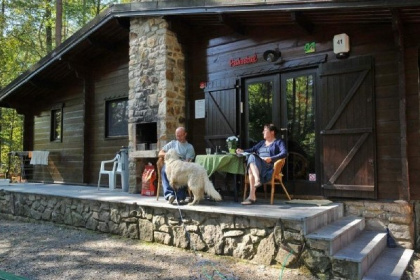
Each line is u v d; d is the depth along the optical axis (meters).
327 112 4.65
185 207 4.20
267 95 5.33
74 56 7.62
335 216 4.18
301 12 4.34
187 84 6.04
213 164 4.51
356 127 4.41
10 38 14.35
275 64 5.18
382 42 4.34
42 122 9.66
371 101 4.32
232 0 4.70
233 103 5.56
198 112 6.00
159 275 3.33
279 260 3.49
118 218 4.95
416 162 4.08
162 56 5.74
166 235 4.40
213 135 5.77
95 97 7.96
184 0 5.21
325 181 4.61
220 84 5.72
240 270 3.44
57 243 4.61
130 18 6.21
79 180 8.30
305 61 4.89
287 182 5.06
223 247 3.89
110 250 4.22
